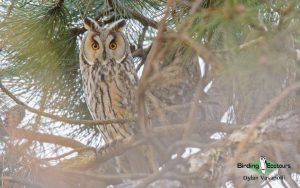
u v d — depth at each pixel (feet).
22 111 22.53
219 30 18.83
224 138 20.30
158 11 29.81
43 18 28.09
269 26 17.54
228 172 20.52
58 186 22.80
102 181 24.25
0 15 27.61
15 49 27.86
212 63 14.82
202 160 21.09
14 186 22.79
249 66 15.35
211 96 27.43
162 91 27.81
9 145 21.21
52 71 28.50
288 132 19.74
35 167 21.56
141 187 19.34
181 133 22.43
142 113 16.29
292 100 21.21
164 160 18.12
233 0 15.39
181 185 21.71
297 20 17.08
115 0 29.12
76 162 24.36
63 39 29.04
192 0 24.16
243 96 20.84
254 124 14.43
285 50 15.19
